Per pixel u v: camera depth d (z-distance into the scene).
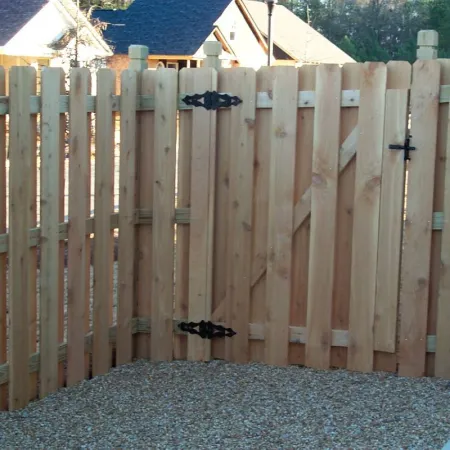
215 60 5.46
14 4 25.31
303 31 39.06
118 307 5.52
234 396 4.99
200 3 32.09
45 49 24.53
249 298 5.55
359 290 5.32
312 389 5.09
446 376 5.25
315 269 5.38
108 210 5.32
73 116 4.94
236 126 5.43
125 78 5.38
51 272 4.89
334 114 5.24
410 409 4.73
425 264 5.19
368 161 5.21
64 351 5.10
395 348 5.35
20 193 4.60
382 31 44.19
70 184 4.97
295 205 5.42
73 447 4.29
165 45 30.30
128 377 5.34
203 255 5.55
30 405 4.82
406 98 5.11
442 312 5.20
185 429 4.51
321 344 5.43
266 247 5.50
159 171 5.54
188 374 5.39
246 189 5.45
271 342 5.52
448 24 39.56
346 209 5.35
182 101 5.49
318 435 4.39
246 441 4.33
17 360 4.70
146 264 5.70
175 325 5.66
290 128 5.33
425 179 5.13
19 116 4.55
